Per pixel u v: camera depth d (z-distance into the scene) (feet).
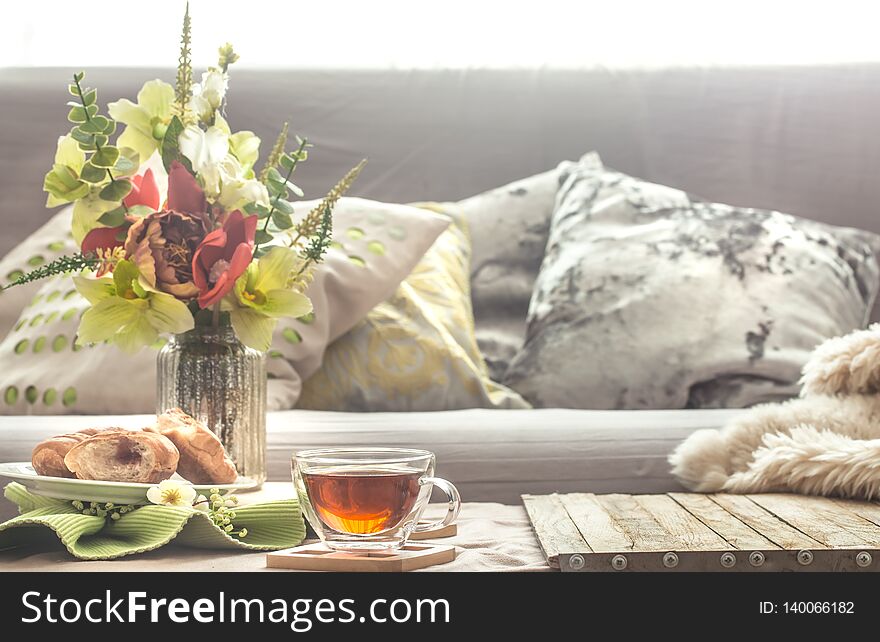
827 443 3.42
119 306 2.96
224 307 3.07
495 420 4.56
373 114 7.27
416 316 5.64
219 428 3.04
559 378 5.68
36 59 8.01
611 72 7.47
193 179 3.01
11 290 5.59
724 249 5.89
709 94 7.40
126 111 3.22
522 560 2.47
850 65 7.44
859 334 3.85
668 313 5.68
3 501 3.95
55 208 6.84
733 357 5.48
